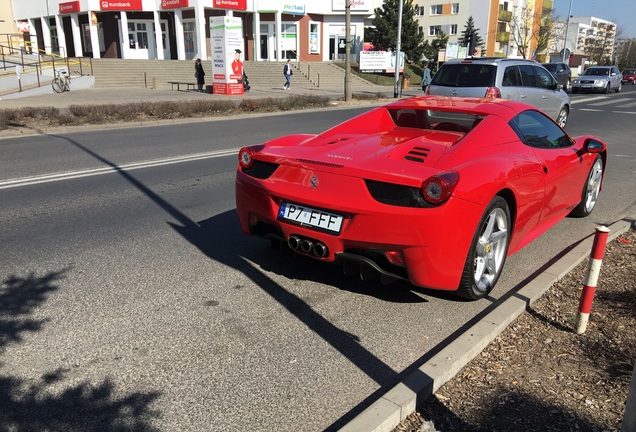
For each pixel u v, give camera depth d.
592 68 35.31
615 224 5.45
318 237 3.54
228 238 5.20
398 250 3.31
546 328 3.38
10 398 2.69
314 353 3.15
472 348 3.00
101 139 12.07
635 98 28.38
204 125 15.08
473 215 3.37
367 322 3.54
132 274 4.27
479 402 2.65
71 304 3.72
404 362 3.08
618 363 2.99
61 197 6.75
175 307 3.69
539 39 68.69
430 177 3.15
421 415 2.55
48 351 3.11
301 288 4.05
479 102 4.66
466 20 65.31
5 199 6.65
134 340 3.24
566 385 2.79
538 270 4.50
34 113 14.96
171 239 5.15
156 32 39.25
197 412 2.60
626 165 9.34
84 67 32.47
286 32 43.31
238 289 4.01
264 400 2.70
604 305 3.69
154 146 11.06
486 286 3.80
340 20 45.47
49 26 44.78
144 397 2.71
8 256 4.65
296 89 32.41
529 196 4.10
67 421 2.52
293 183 3.70
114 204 6.44
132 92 26.27
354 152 3.74
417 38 47.44
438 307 3.79
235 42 25.45
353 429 2.32
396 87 28.06
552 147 4.80
